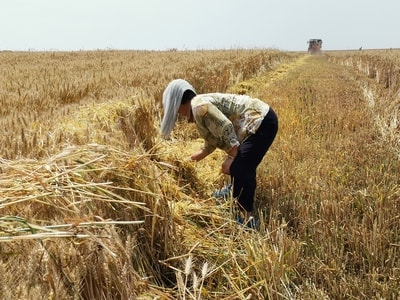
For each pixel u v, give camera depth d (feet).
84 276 6.79
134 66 53.47
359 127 23.53
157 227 9.45
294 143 19.70
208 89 33.63
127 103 16.20
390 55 84.84
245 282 9.05
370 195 13.17
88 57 84.89
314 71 70.18
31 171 7.89
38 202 7.66
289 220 12.52
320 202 13.24
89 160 9.04
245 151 12.23
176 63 56.85
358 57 92.17
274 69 73.41
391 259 10.23
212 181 14.90
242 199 12.50
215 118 11.41
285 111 26.11
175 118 11.60
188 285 9.21
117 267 7.20
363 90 38.88
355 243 10.86
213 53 87.86
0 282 5.40
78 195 8.05
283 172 15.29
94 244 7.04
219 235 10.66
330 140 20.54
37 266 6.20
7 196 7.36
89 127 12.28
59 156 8.27
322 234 11.26
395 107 26.91
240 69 50.88
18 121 14.67
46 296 5.81
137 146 12.46
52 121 14.24
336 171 15.83
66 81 32.42
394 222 11.67
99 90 26.81
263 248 9.52
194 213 11.20
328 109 28.73
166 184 10.87
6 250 6.48
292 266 9.90
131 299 7.03
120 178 9.25
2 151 10.37
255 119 12.21
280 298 8.80
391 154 17.95
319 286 9.67
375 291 9.20
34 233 6.64
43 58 81.71
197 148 17.89
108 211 8.78
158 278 9.11
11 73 42.39
